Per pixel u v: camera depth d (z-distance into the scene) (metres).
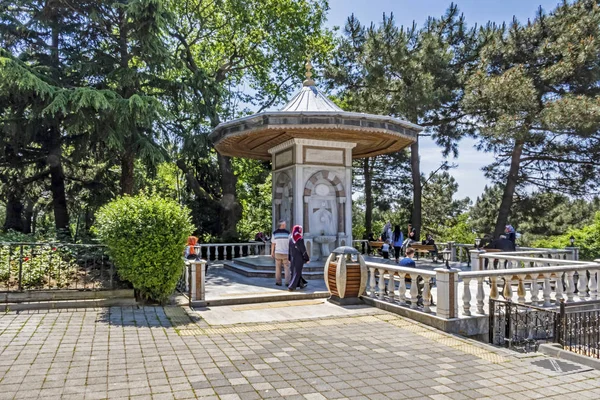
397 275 9.44
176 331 6.83
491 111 20.97
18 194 19.70
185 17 25.45
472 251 13.60
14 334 6.33
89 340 6.16
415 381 4.92
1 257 9.13
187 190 26.47
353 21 24.42
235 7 23.66
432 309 8.02
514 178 22.41
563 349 6.23
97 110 14.98
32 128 16.41
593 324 7.89
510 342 7.73
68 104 14.88
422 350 6.14
